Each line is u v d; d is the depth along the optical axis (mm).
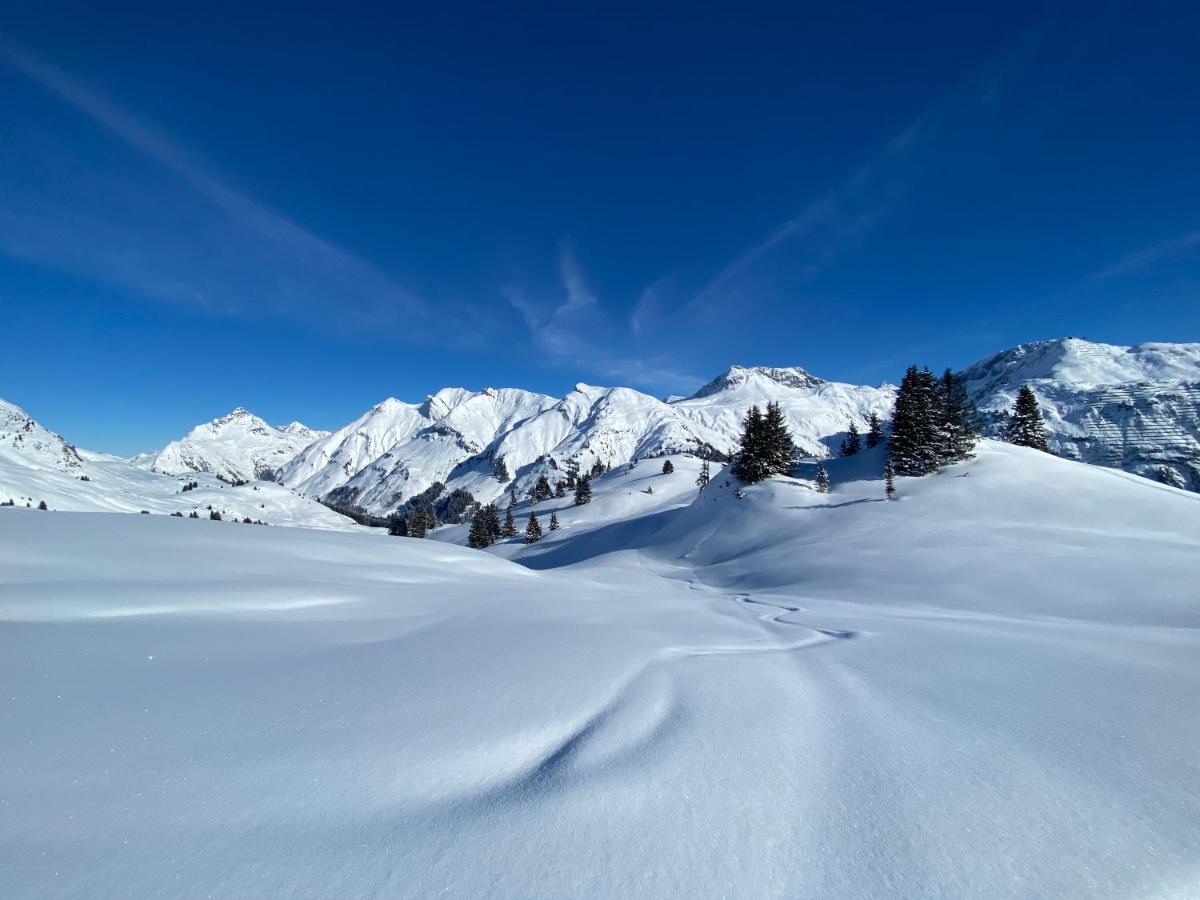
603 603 9633
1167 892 2277
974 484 35469
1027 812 2781
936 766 3240
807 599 15039
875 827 2629
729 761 3188
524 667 4637
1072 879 2328
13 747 2809
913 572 17016
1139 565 14953
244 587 6715
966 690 4715
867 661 5770
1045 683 4957
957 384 45406
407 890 2084
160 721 3250
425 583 9875
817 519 35312
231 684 3914
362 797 2633
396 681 4176
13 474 175750
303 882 2084
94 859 2096
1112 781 3111
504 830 2461
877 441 62000
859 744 3529
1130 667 5578
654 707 3945
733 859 2361
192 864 2119
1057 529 24938
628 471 139000
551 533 83750
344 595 7469
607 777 2930
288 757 2939
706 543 38312
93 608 5227
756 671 5066
